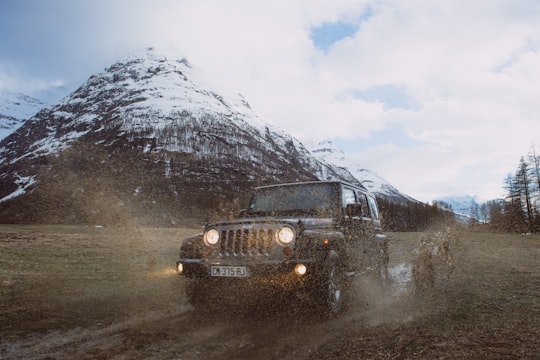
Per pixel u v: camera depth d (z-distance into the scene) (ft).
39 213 359.66
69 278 26.37
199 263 16.92
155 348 12.81
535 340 11.35
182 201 395.34
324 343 12.97
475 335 12.15
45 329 14.90
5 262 33.22
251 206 22.34
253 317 16.79
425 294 20.10
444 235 29.89
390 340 12.29
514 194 174.29
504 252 46.14
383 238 25.99
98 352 12.45
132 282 25.34
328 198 20.90
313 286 16.03
